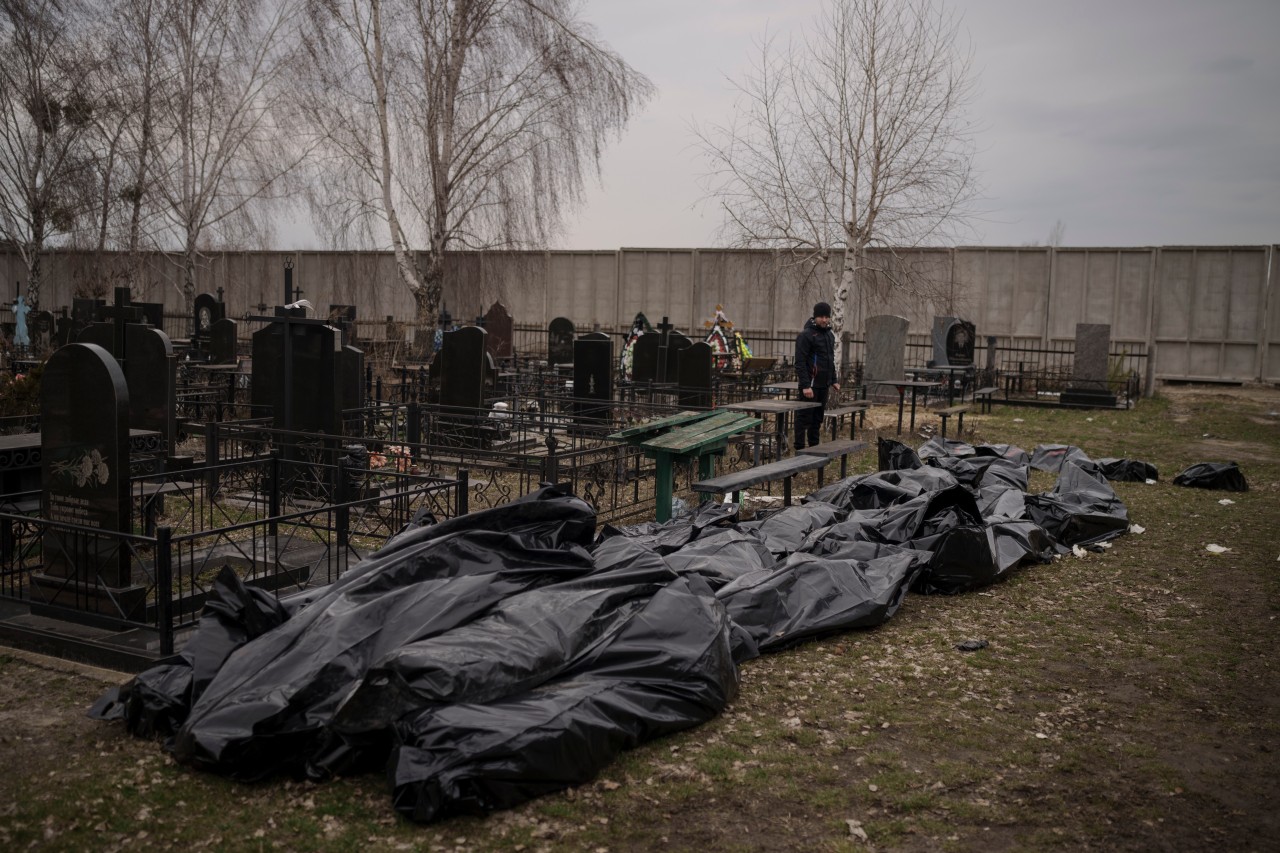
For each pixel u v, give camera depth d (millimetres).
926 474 9938
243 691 4578
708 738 5047
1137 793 4578
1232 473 12609
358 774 4555
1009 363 29609
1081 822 4301
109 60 25297
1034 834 4199
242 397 17766
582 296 35625
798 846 4066
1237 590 8008
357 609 4977
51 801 4258
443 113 22906
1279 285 29391
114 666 5863
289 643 4816
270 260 35500
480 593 5207
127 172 26531
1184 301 30219
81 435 6457
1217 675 6125
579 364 16391
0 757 4703
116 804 4254
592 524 6137
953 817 4336
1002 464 11516
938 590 7828
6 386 12555
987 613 7344
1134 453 16031
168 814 4195
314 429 10805
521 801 4289
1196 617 7293
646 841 4070
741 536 7777
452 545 5613
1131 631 6961
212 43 26000
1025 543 8688
